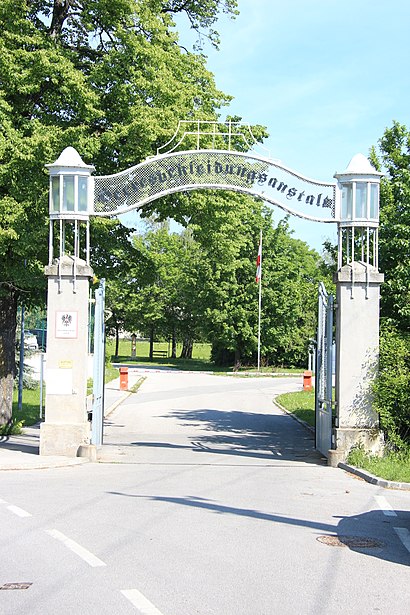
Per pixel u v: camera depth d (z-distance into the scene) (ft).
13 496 35.06
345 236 62.90
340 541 26.99
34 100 64.28
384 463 44.96
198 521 29.71
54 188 49.98
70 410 48.98
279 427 78.07
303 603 19.69
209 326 196.44
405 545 26.63
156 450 56.59
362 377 48.32
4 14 59.77
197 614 18.53
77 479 41.01
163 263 227.61
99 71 61.77
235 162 50.37
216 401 110.22
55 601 19.45
